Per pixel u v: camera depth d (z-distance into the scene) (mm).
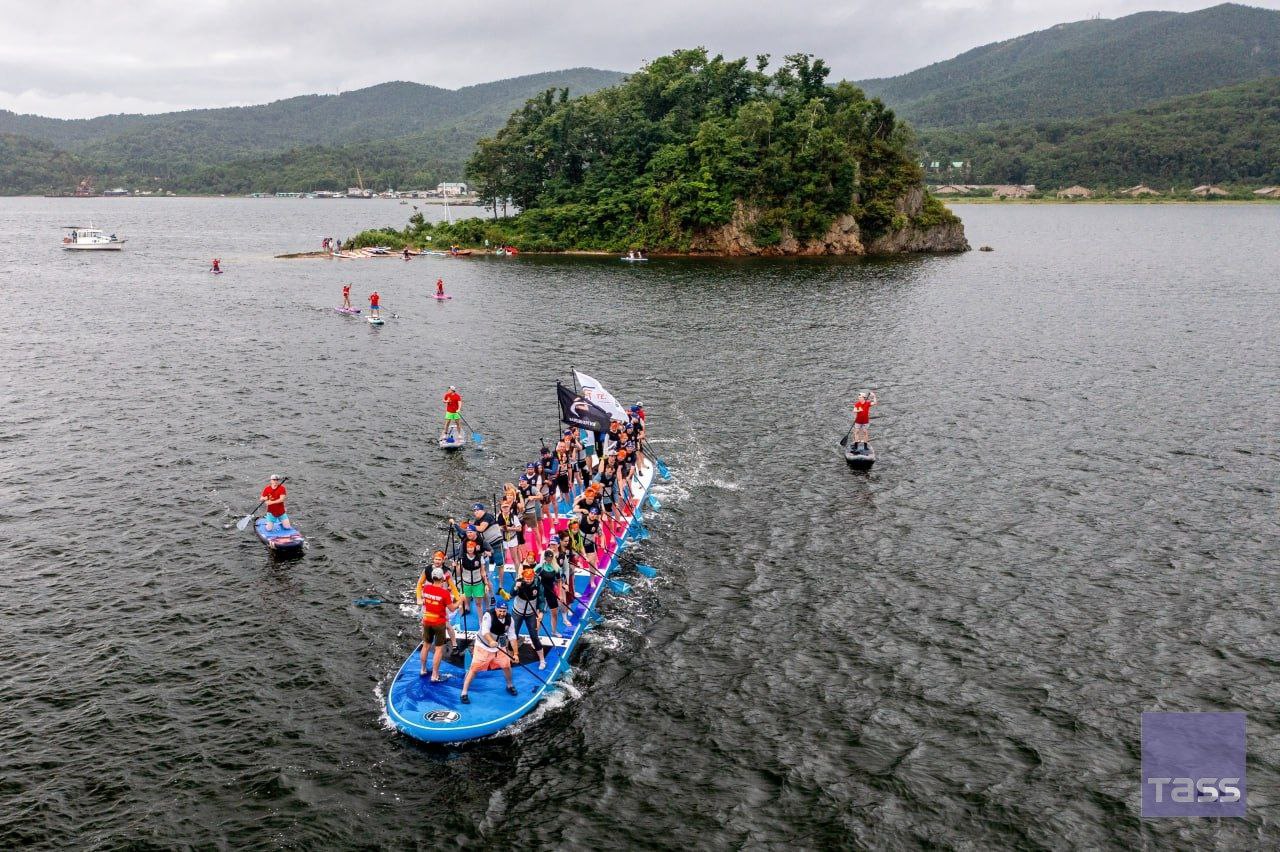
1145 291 93000
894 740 19719
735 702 21062
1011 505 33312
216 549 28531
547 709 20672
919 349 61469
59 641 22969
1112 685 21906
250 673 21672
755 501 33625
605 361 57188
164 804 17234
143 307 78000
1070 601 26094
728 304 83000
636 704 20953
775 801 17766
